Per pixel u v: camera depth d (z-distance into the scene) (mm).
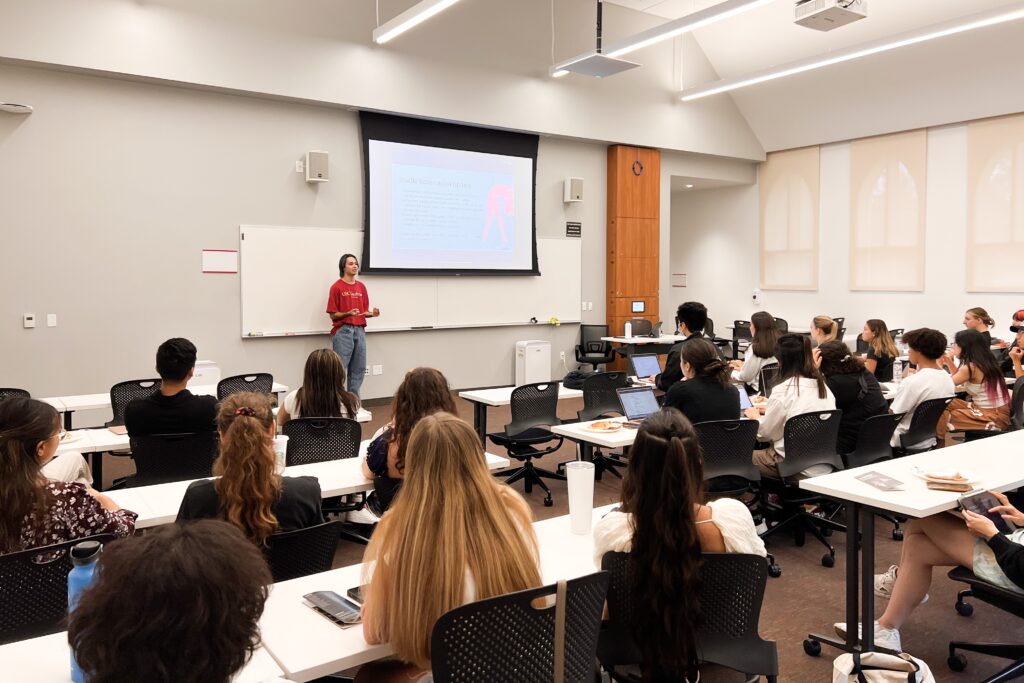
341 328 7434
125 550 856
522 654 1474
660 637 1776
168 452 3352
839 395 4086
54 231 6238
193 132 6824
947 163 9297
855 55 7605
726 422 3578
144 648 793
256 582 902
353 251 7785
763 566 1820
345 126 7676
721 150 10773
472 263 8648
